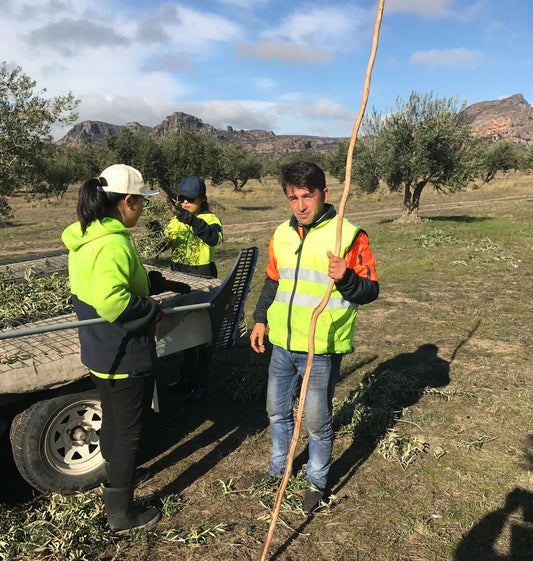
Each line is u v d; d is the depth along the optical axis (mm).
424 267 10555
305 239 2641
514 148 47875
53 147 12289
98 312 2332
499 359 5156
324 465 2850
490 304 7352
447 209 26406
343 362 5238
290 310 2686
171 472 3279
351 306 2670
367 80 1874
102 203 2391
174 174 24188
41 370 2668
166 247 4781
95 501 2844
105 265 2281
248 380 4539
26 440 2740
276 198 41844
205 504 2926
